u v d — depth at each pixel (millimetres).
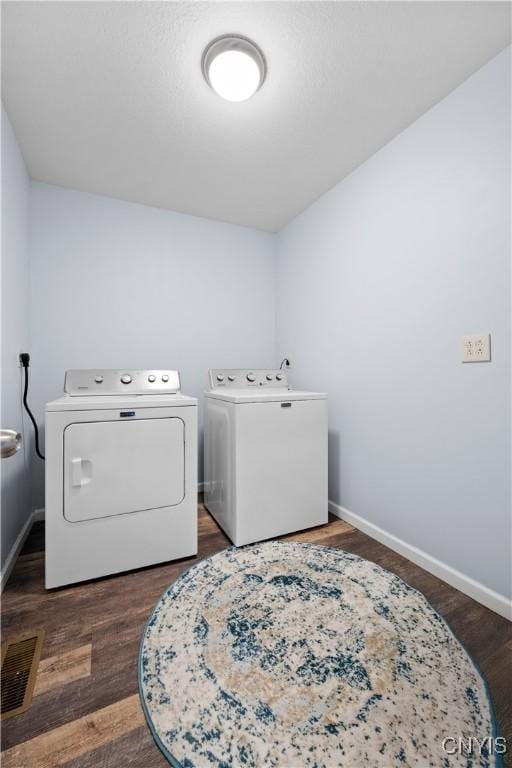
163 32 1241
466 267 1466
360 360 2086
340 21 1206
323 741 858
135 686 1010
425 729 886
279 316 3004
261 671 1056
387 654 1122
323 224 2410
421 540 1683
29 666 1076
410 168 1727
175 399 1752
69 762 813
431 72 1413
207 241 2766
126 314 2482
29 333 2180
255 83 1375
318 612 1323
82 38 1262
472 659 1108
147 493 1639
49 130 1749
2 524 1521
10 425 1701
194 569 1626
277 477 1939
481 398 1417
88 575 1523
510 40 1272
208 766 806
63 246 2281
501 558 1346
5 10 1161
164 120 1685
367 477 2029
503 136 1321
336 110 1620
